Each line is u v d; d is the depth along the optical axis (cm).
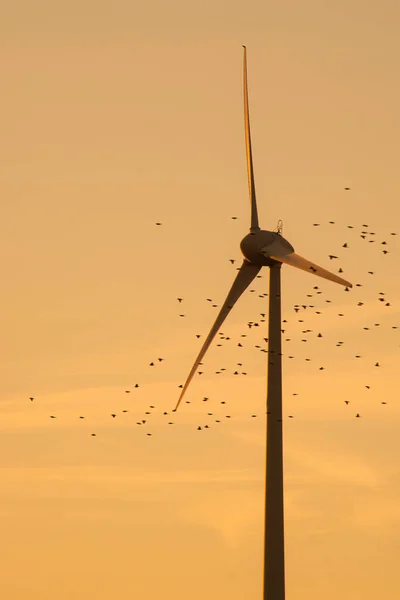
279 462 13112
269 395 13212
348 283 13175
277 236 13425
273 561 12988
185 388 13238
